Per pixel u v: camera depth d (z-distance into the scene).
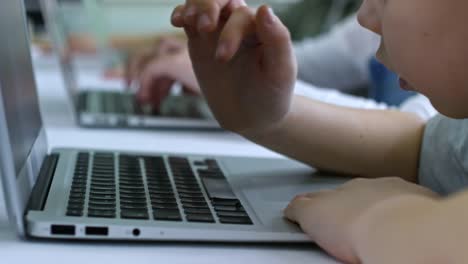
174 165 0.60
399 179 0.47
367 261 0.34
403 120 0.67
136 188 0.49
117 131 0.87
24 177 0.44
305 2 1.83
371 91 1.26
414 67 0.44
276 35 0.52
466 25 0.41
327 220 0.41
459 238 0.28
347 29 1.43
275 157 0.71
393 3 0.43
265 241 0.42
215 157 0.66
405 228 0.31
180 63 1.00
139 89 1.03
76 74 1.51
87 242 0.41
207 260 0.39
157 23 1.97
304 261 0.40
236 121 0.59
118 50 1.89
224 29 0.50
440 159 0.60
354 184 0.46
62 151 0.61
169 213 0.44
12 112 0.44
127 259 0.39
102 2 1.94
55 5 1.34
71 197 0.45
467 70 0.42
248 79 0.56
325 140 0.62
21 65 0.53
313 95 0.85
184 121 0.89
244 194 0.52
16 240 0.41
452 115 0.46
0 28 0.46
